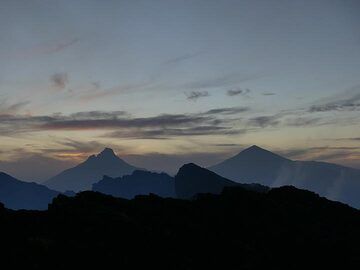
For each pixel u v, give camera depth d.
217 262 40.66
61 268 34.22
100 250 37.81
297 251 46.69
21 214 45.53
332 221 59.06
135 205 54.41
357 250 48.97
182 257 39.78
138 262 37.44
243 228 51.47
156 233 44.06
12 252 35.09
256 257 43.03
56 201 52.00
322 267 43.94
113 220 44.81
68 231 41.53
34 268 33.31
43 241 37.31
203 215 54.38
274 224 53.88
